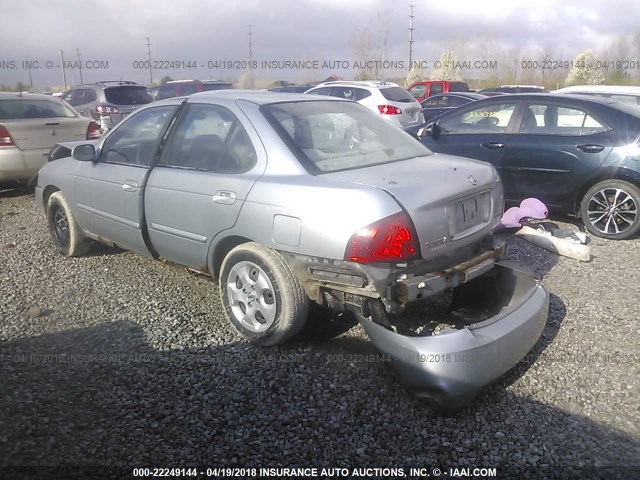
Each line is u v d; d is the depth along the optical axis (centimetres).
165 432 285
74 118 886
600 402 312
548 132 636
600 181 606
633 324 402
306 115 392
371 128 418
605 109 609
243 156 372
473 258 354
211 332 388
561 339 380
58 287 471
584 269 512
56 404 306
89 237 521
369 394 317
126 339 379
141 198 427
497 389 324
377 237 301
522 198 659
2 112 815
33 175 812
